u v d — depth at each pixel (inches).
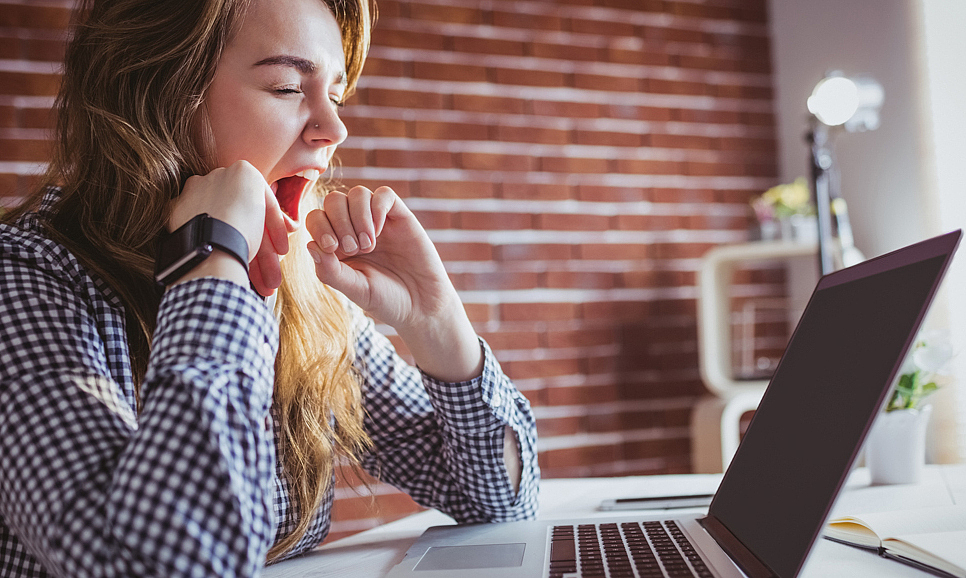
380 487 93.7
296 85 34.6
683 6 113.0
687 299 111.0
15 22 86.7
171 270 27.8
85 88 34.9
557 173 106.0
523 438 40.8
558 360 104.7
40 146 86.4
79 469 24.0
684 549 29.6
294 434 38.2
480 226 102.3
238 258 28.0
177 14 34.1
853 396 25.1
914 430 45.6
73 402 25.6
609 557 29.2
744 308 113.3
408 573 29.6
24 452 24.7
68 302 29.8
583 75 107.7
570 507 45.2
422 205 100.0
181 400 23.7
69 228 33.6
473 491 40.0
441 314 37.4
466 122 102.3
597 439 105.6
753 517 29.0
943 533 29.1
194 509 22.8
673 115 111.8
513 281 103.5
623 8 110.1
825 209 93.9
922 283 24.1
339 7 40.1
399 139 99.3
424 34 101.0
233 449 24.1
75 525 22.8
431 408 44.2
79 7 37.6
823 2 108.6
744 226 114.3
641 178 109.8
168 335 25.9
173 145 33.7
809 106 96.0
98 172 34.2
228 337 25.9
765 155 116.2
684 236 111.4
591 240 107.1
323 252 34.0
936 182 92.7
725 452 97.7
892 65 98.1
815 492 24.7
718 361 106.0
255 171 30.6
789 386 31.6
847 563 28.6
